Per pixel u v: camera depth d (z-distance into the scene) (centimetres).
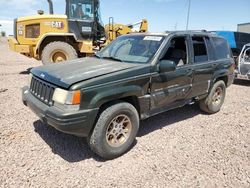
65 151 384
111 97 352
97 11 1091
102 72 359
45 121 347
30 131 444
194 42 507
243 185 321
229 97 771
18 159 354
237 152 404
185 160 373
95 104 335
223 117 572
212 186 316
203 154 393
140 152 393
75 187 303
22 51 1034
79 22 1056
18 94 680
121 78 363
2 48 2456
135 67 388
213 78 549
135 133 395
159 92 425
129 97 397
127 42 489
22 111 544
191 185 316
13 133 432
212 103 573
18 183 304
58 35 1020
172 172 342
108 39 1198
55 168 339
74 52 1008
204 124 522
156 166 355
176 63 467
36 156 365
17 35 1030
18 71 1093
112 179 322
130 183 315
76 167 345
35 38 1031
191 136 459
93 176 327
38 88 382
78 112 323
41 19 1012
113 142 371
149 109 418
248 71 981
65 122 318
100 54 506
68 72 369
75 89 322
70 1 1029
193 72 487
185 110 608
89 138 355
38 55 1045
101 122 348
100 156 367
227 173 345
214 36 580
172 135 460
